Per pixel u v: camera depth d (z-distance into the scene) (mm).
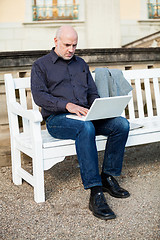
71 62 2740
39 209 2451
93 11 6406
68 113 2600
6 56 3334
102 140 2730
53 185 2938
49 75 2648
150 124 3082
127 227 2137
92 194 2344
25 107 3107
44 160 2535
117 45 6578
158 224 2154
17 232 2127
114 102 2383
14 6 6547
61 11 6727
